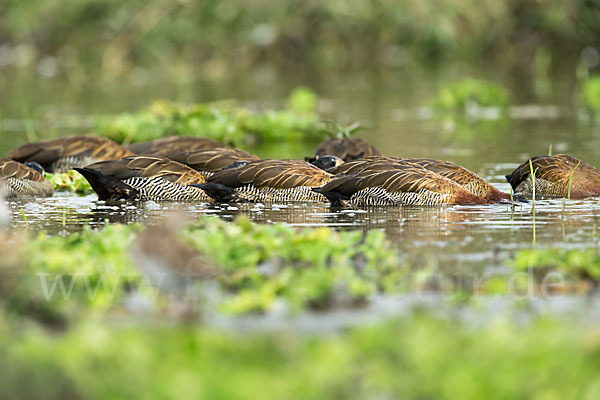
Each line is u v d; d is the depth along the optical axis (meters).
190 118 23.62
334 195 15.72
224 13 43.19
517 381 7.59
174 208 15.64
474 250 12.30
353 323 9.45
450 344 8.19
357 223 14.19
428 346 8.10
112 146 19.16
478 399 7.49
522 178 16.86
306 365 8.12
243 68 44.47
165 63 44.16
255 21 43.75
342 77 41.03
